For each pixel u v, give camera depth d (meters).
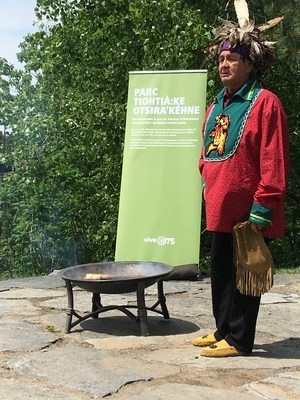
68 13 14.40
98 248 15.83
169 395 3.30
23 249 19.33
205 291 6.71
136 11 12.01
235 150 3.89
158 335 4.69
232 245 4.07
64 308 5.70
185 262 7.43
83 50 14.55
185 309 5.68
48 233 17.70
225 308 4.18
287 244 16.75
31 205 17.11
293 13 12.91
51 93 17.33
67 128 15.11
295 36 12.83
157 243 7.54
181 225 7.49
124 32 13.30
